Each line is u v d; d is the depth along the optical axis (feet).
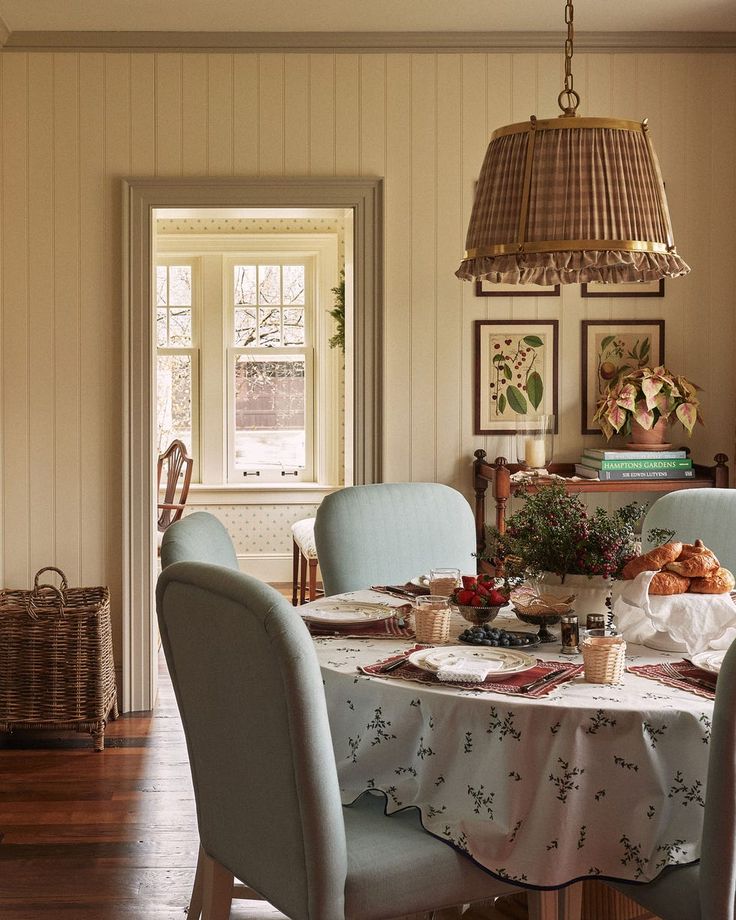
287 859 5.97
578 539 8.01
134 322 14.53
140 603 14.78
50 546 14.78
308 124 14.43
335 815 5.84
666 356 14.84
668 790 6.41
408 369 14.66
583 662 7.23
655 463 13.92
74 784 12.05
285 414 24.43
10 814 11.16
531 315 14.73
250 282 24.26
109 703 13.92
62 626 13.25
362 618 8.55
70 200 14.47
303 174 14.46
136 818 11.06
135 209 14.42
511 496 14.88
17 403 14.67
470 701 6.53
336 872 5.87
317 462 24.30
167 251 23.94
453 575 9.05
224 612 6.06
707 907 6.03
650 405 13.97
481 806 6.51
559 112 14.53
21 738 13.76
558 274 8.72
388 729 6.89
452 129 14.49
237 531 23.79
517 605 8.43
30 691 13.28
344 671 7.22
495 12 13.70
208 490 23.66
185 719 6.88
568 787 6.35
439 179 14.52
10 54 14.33
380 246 14.49
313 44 14.35
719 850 5.98
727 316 14.84
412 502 11.94
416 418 14.69
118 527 14.79
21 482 14.73
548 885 6.36
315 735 5.71
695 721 6.35
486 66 14.48
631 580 7.95
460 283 14.64
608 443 14.83
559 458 14.85
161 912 9.05
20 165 14.44
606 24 14.19
